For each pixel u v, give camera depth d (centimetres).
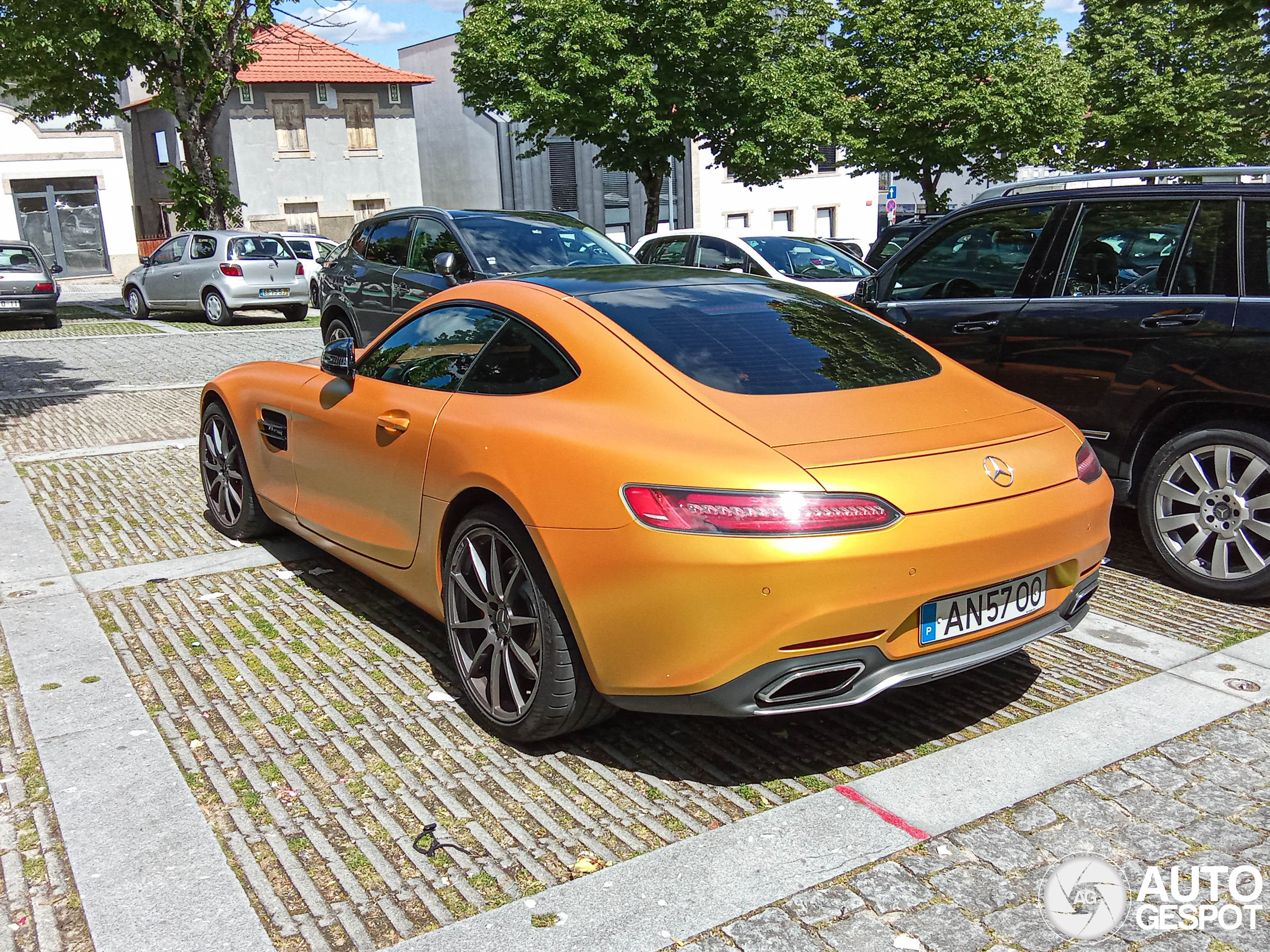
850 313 395
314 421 446
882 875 263
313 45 3397
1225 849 274
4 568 509
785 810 293
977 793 301
